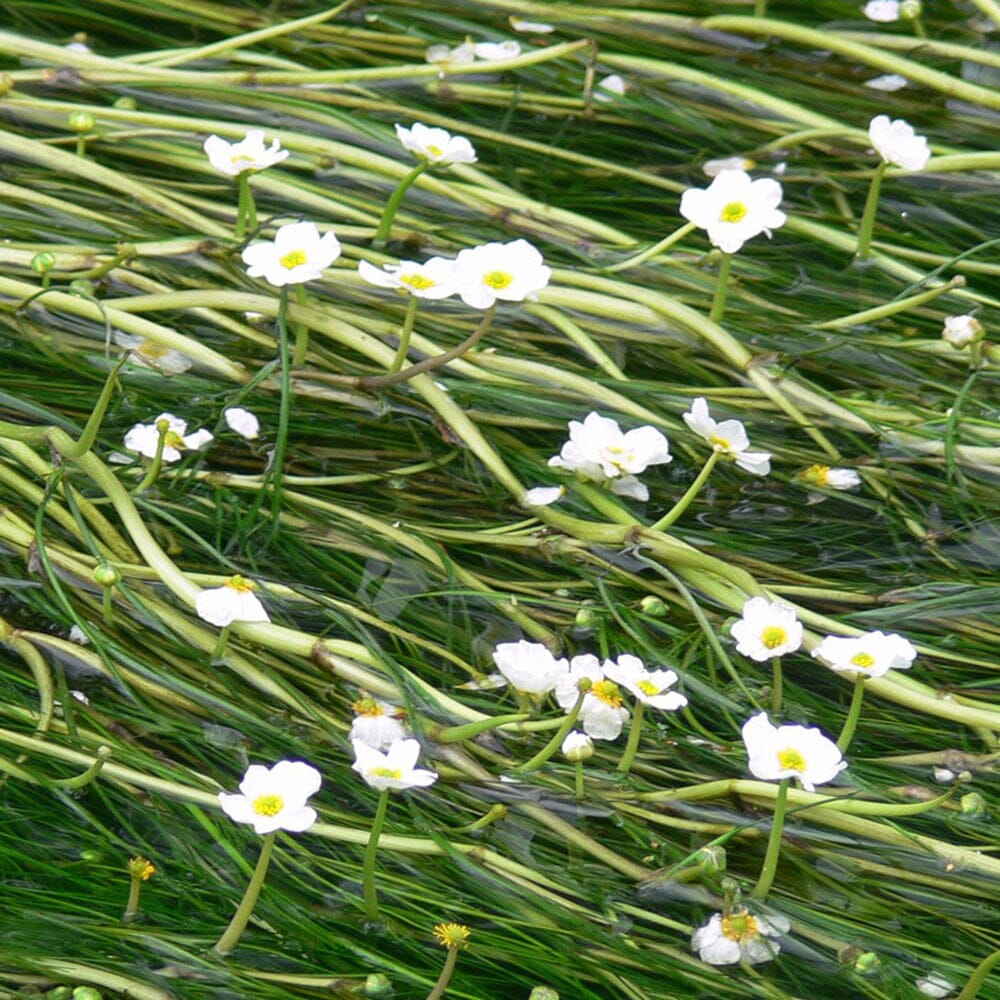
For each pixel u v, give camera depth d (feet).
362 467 3.35
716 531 3.34
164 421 3.22
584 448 3.26
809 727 3.20
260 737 3.14
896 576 3.32
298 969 3.02
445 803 3.12
